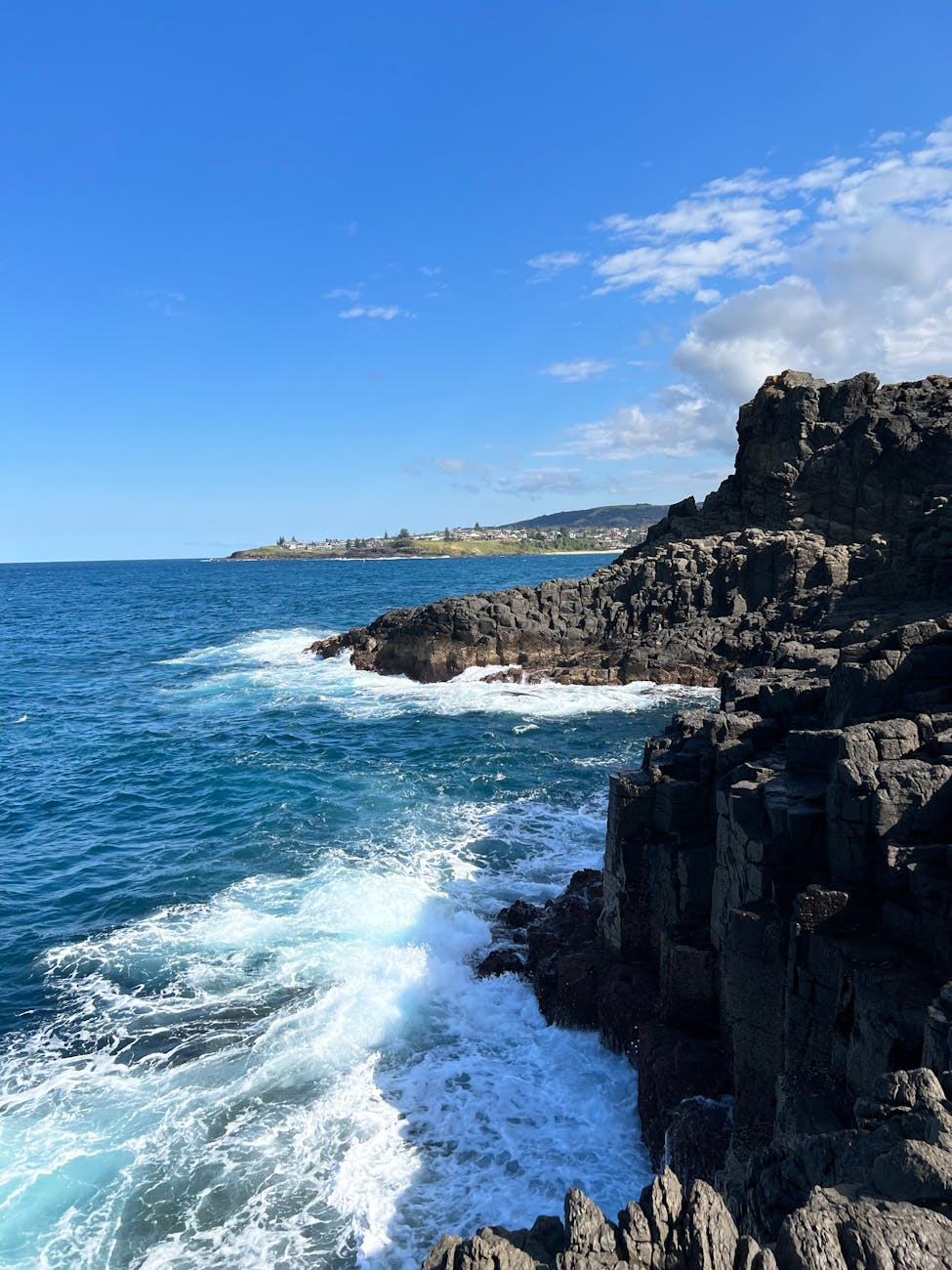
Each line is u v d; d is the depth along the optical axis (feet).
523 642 181.78
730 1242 24.12
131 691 186.39
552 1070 53.31
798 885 44.21
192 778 116.06
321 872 80.64
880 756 44.21
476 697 163.53
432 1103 50.14
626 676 166.40
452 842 88.33
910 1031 33.71
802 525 195.72
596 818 95.50
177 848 89.81
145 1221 41.75
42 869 85.35
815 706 60.34
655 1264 24.38
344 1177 44.42
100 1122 48.49
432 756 123.13
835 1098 37.29
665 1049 48.91
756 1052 43.73
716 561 184.75
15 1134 47.50
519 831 91.35
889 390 200.44
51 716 161.58
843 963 38.68
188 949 67.46
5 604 459.32
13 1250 40.09
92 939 69.77
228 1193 43.45
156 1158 45.78
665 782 58.29
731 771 52.90
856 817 42.19
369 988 61.41
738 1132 41.68
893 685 52.60
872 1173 25.80
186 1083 51.62
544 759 120.37
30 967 65.51
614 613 185.06
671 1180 26.40
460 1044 55.72
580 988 56.65
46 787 114.62
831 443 199.11
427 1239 40.68
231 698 173.06
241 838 91.40
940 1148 25.43
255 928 70.44
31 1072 52.95
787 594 170.81
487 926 69.41
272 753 127.24
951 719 46.06
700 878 54.03
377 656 194.59
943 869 39.19
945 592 122.72
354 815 97.71
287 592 506.07
